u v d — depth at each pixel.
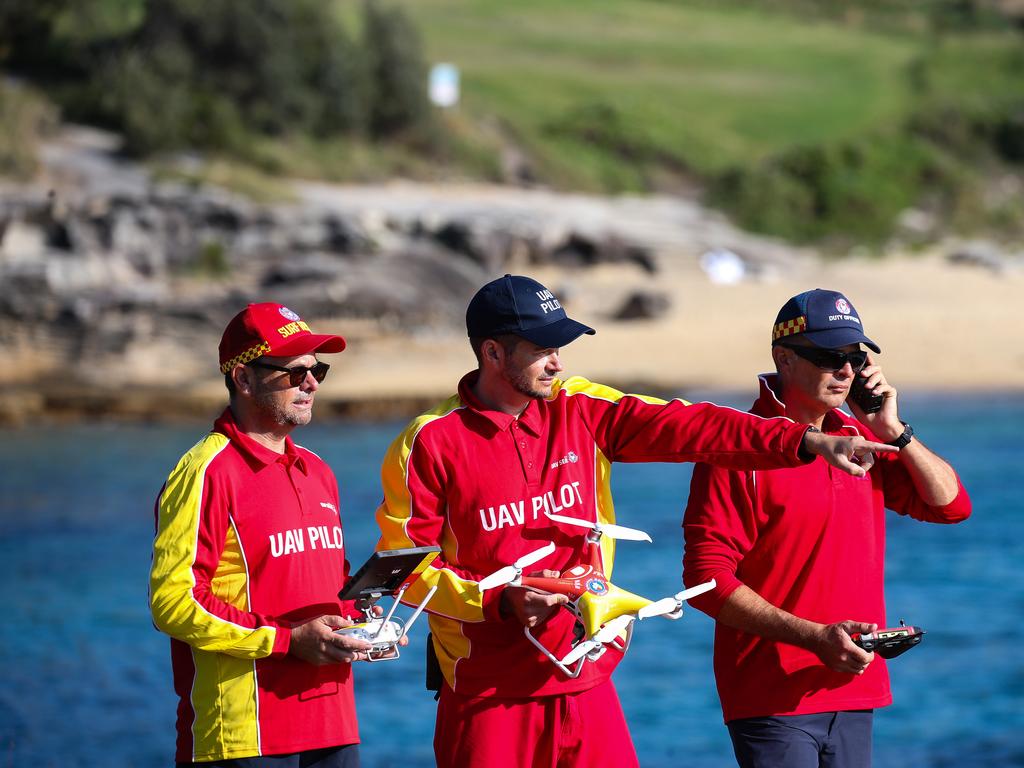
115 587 46.94
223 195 129.38
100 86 148.38
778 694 14.48
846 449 13.28
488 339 14.06
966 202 178.50
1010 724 29.91
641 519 56.75
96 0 161.50
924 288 138.38
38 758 28.89
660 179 185.25
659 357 109.31
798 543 14.45
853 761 14.70
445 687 14.48
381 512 14.30
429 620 14.69
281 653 13.02
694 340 114.88
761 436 13.73
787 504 14.38
